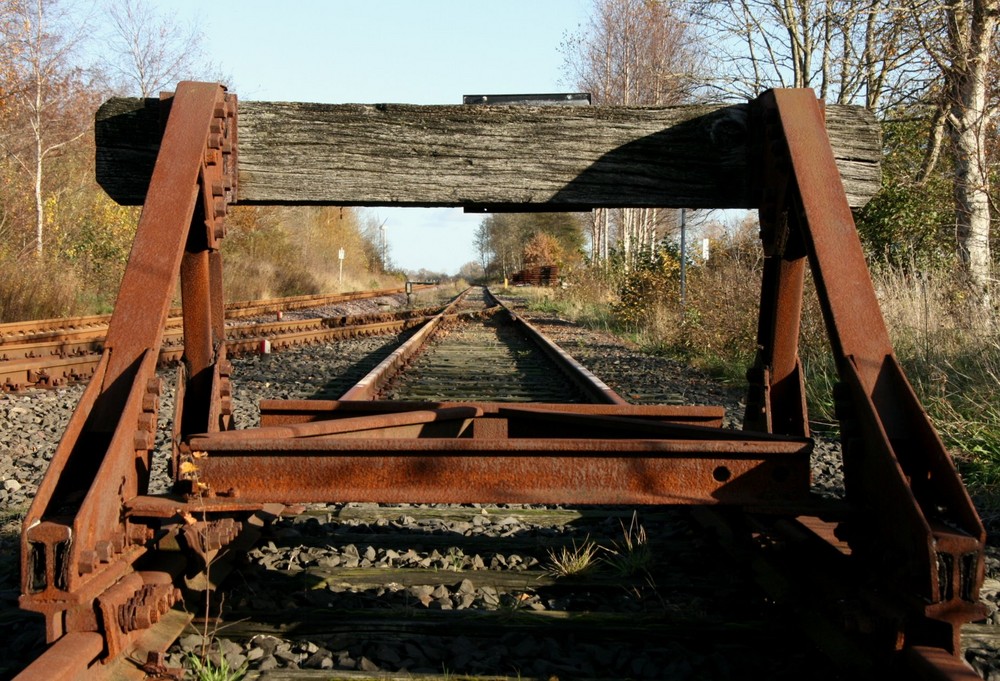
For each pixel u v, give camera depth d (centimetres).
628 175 402
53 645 233
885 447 253
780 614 325
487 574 391
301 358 1402
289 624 320
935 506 255
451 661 297
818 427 787
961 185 1190
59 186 2900
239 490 296
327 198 400
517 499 296
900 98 1538
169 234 309
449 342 1798
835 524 320
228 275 3166
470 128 401
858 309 291
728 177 402
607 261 3231
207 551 299
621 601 361
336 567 399
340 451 295
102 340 1369
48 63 2630
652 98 3741
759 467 297
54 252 2623
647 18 3728
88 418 277
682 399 957
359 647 304
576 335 2020
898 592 242
